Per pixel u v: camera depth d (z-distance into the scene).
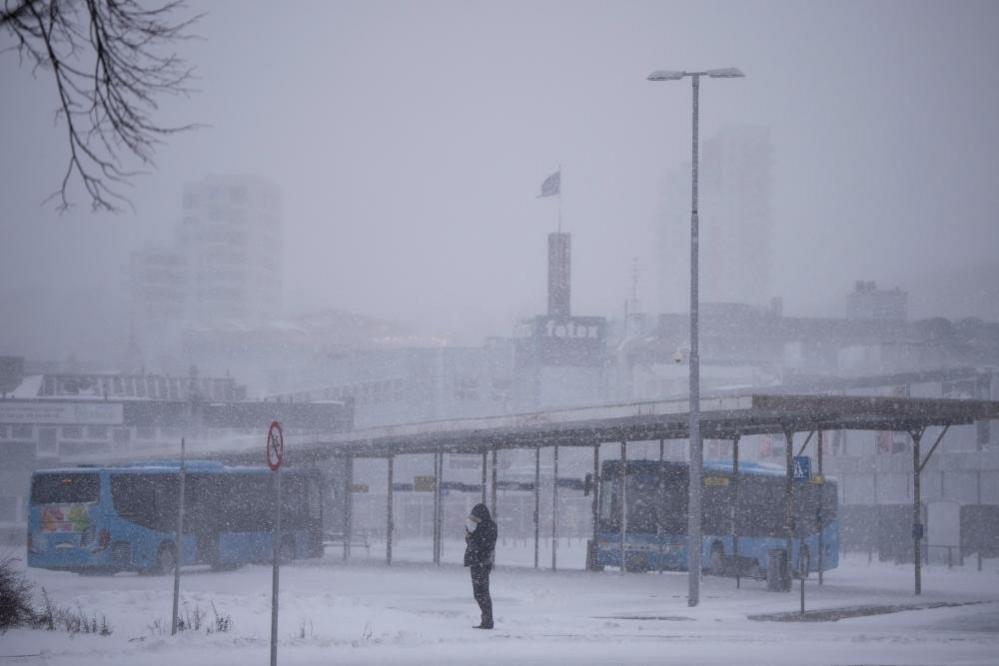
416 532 111.38
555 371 137.38
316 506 63.97
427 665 19.20
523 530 110.62
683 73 38.56
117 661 19.53
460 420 54.50
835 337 152.62
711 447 105.50
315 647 22.17
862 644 23.73
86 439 121.44
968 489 82.62
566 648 22.39
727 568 56.34
